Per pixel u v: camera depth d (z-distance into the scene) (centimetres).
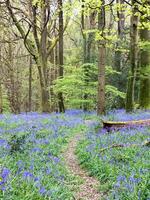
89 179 934
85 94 3164
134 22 2289
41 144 1262
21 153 1040
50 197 658
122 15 3138
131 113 2352
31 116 2420
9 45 3316
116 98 3553
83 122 2075
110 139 1338
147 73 2494
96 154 1087
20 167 830
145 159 965
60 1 2322
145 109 2547
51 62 4153
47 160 1030
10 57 3375
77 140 1520
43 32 2675
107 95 3509
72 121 2108
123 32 3412
